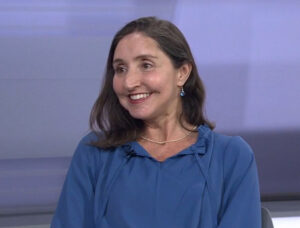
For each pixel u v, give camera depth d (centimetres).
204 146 154
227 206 147
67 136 273
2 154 268
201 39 277
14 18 261
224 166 151
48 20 264
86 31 268
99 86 272
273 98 287
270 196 293
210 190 147
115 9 269
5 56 263
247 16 279
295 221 281
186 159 152
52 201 276
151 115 149
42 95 268
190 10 274
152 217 145
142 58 145
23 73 265
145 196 147
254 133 289
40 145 271
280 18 282
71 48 268
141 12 272
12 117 267
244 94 285
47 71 267
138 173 150
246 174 149
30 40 264
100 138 160
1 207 272
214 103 283
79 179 156
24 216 273
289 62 286
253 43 281
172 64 149
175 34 151
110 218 147
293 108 289
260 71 284
